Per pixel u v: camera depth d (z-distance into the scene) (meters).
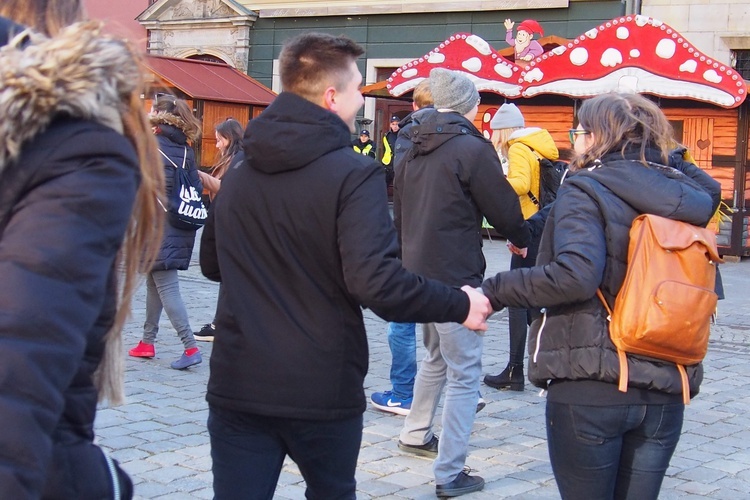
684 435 5.45
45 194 1.40
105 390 1.74
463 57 14.46
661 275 2.73
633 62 13.21
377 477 4.56
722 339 8.38
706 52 16.81
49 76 1.40
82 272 1.38
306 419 2.58
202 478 4.44
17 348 1.30
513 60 15.80
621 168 2.86
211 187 6.45
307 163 2.59
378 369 6.86
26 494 1.28
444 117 4.26
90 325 1.41
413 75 14.82
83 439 1.62
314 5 20.39
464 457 4.32
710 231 2.87
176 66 17.67
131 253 1.74
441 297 2.63
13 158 1.39
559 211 2.87
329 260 2.60
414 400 4.88
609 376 2.77
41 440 1.31
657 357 2.77
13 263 1.34
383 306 2.53
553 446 2.95
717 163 14.00
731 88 12.81
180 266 6.41
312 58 2.68
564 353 2.84
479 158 4.18
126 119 1.62
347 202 2.56
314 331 2.59
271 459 2.69
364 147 18.52
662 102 14.17
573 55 13.55
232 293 2.66
